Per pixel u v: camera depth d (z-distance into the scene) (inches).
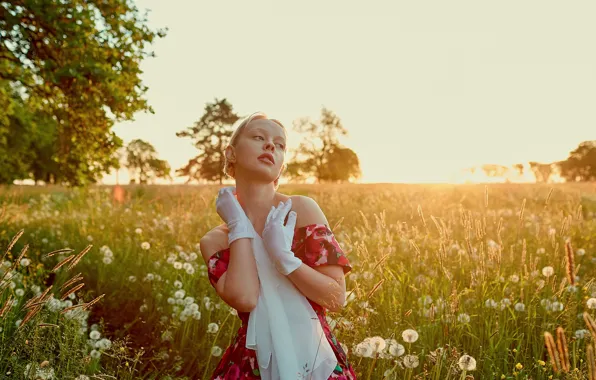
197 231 303.7
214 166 3090.6
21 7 395.9
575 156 3508.9
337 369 82.4
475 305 155.0
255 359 83.0
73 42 380.5
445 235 161.3
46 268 261.0
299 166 2876.5
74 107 434.3
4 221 360.5
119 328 189.3
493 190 787.4
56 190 1450.5
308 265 85.0
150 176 2765.7
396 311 150.6
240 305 83.3
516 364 126.4
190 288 205.0
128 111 440.1
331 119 2962.6
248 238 85.7
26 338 113.9
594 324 58.9
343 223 375.2
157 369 154.5
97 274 241.0
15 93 629.0
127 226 354.6
